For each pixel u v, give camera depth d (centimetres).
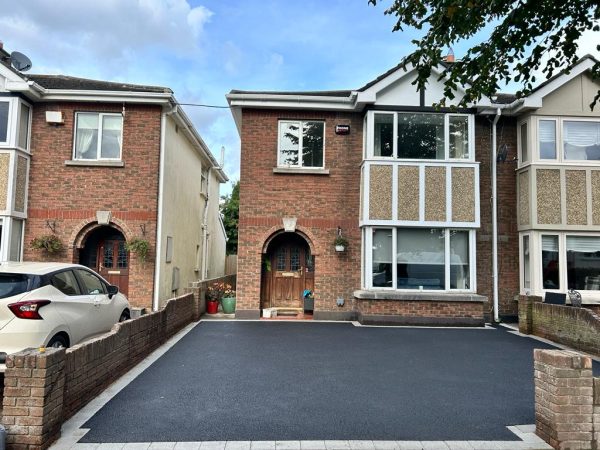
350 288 1232
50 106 1222
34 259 1189
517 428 477
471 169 1203
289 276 1326
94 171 1217
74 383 499
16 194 1156
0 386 581
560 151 1212
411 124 1223
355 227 1246
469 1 576
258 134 1255
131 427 462
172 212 1345
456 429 472
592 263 1199
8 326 551
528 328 1055
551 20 615
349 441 436
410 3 631
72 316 640
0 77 1165
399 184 1191
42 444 400
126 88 1281
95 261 1251
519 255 1263
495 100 1353
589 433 426
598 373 723
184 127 1409
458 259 1212
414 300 1157
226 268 2423
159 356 781
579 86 1230
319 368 712
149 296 1202
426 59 701
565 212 1190
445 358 795
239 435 447
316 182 1252
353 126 1267
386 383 636
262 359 766
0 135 1158
